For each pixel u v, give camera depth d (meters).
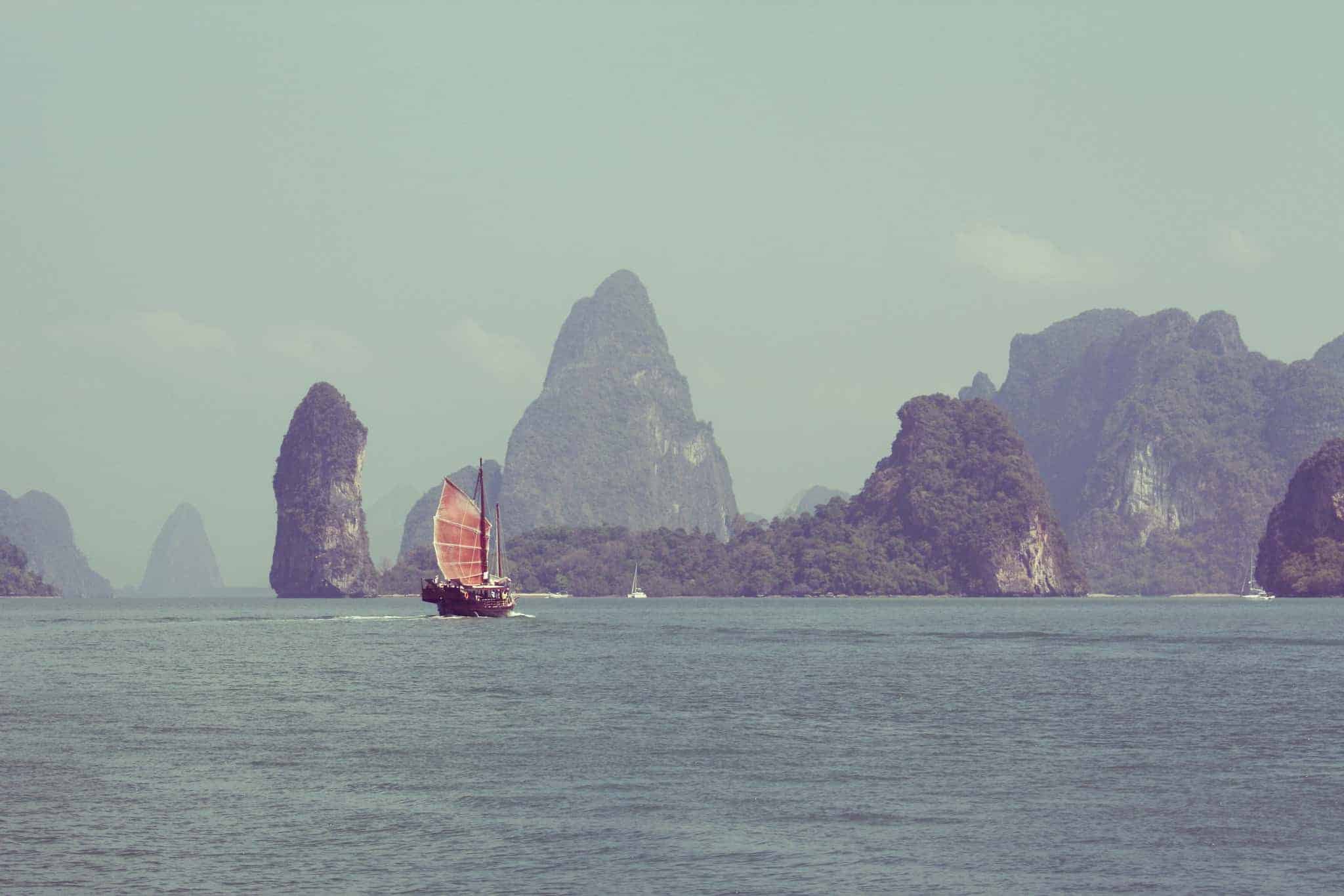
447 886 51.78
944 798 67.94
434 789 70.31
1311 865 54.69
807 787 70.81
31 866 54.50
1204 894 50.72
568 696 115.88
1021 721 97.88
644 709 105.75
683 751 83.25
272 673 139.62
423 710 105.44
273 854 56.47
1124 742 87.12
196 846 57.81
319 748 84.25
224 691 119.88
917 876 53.16
